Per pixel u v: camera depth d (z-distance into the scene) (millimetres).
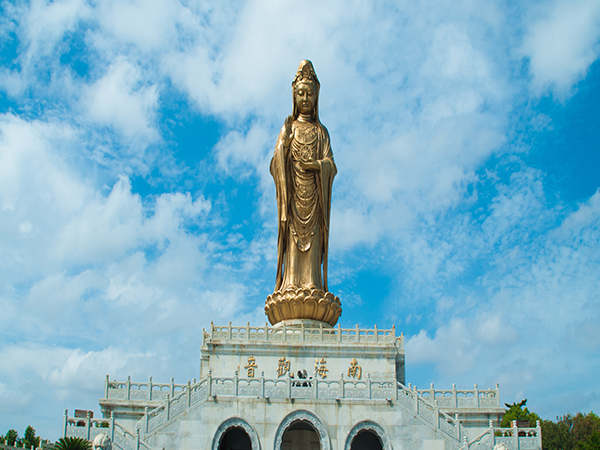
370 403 37531
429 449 36594
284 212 51875
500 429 37188
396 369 45562
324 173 52219
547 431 71562
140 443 34375
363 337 45156
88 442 32938
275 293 50094
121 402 41469
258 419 36938
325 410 37344
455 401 43031
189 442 36125
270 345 43812
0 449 43438
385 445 36750
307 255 51625
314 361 43625
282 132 53312
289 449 40344
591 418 70500
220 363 43469
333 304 49250
